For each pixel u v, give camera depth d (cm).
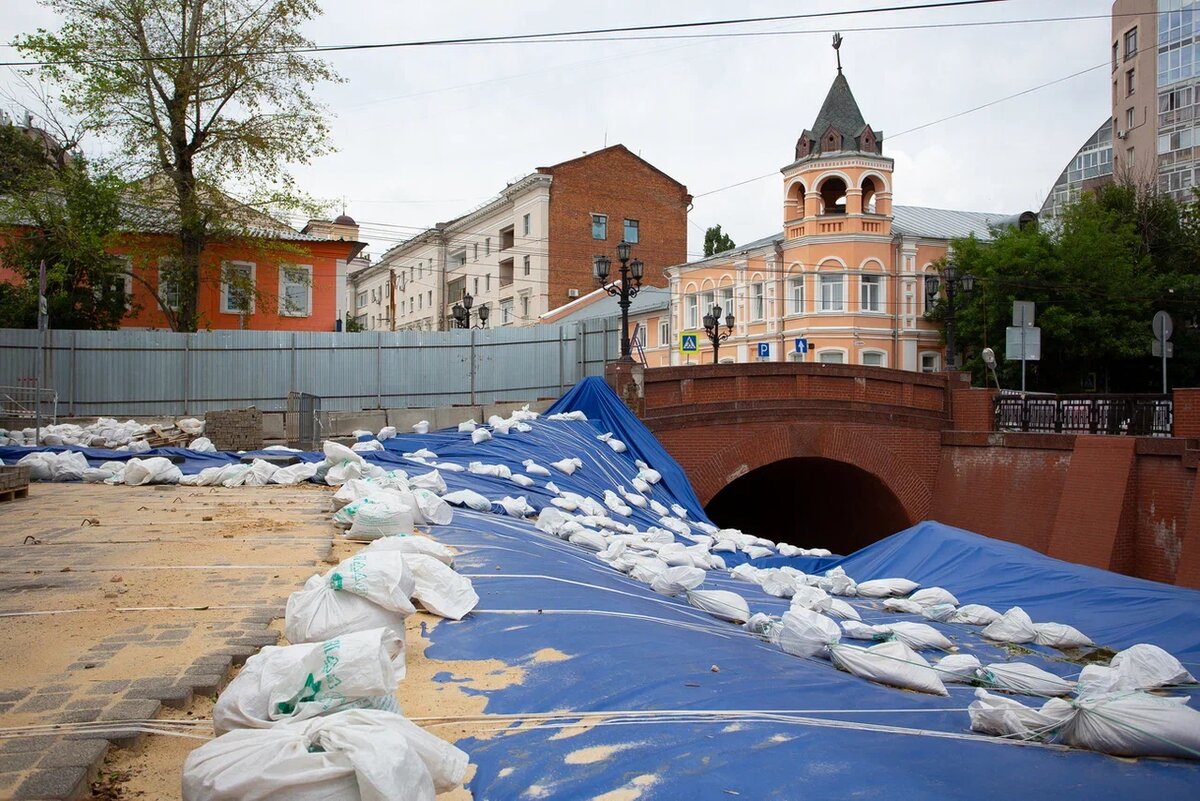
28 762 362
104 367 2506
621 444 2005
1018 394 2489
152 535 891
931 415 2528
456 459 1608
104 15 2603
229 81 2766
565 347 2586
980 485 2414
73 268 2825
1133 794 432
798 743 445
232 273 2956
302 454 1653
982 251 4022
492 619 646
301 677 382
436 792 354
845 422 2423
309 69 2797
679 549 1214
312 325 3494
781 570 1202
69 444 1752
